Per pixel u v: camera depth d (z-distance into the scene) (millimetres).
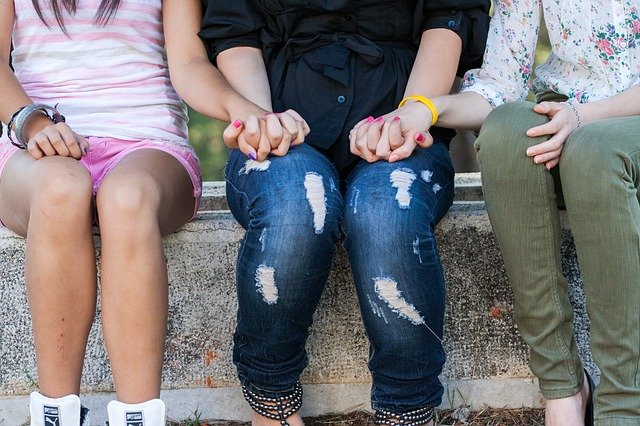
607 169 2229
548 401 2508
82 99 2730
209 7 2738
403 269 2256
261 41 2752
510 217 2420
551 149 2354
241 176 2459
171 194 2502
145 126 2725
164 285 2320
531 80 3117
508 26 2787
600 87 2738
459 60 2781
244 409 2830
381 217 2275
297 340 2422
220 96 2584
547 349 2480
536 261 2430
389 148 2434
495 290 2793
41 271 2281
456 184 3170
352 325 2797
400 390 2387
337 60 2625
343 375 2818
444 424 2789
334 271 2768
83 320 2350
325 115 2633
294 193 2299
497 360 2824
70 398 2314
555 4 2740
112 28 2748
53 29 2729
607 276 2268
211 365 2805
